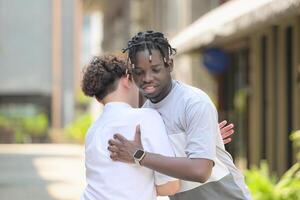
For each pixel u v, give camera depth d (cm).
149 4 4678
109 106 728
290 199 1605
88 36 10288
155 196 711
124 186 693
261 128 2339
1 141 7544
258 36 2352
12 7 9488
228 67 2705
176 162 674
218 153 729
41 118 8119
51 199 2369
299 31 1942
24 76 9550
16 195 2491
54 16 9581
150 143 696
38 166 3928
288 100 2072
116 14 5822
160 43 701
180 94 713
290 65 2052
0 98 9638
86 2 6078
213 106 702
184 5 3366
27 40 9525
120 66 735
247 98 2541
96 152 711
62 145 6875
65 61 9619
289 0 1384
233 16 1816
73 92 9612
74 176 3253
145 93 709
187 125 699
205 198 724
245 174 1744
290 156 2047
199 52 2677
